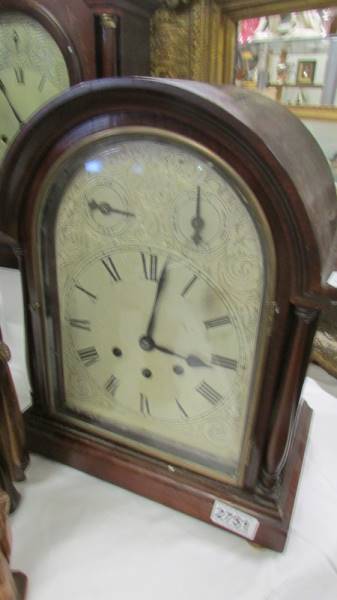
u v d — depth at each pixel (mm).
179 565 608
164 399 644
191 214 490
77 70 731
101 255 572
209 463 654
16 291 1019
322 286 444
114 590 576
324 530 660
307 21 751
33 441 745
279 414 552
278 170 410
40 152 515
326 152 831
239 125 405
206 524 662
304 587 589
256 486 620
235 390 580
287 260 458
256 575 599
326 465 771
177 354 596
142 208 515
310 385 952
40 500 687
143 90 428
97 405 709
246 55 808
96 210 543
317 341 969
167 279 546
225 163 437
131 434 701
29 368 711
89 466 717
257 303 506
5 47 814
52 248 601
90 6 676
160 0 754
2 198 544
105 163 508
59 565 602
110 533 646
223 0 734
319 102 806
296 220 425
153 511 680
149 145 473
